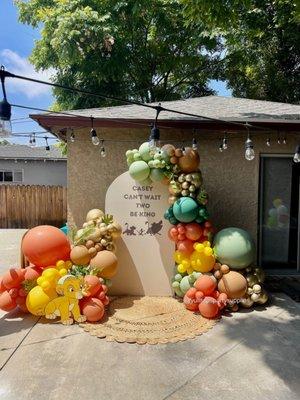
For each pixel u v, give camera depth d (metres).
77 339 4.25
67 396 3.14
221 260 5.23
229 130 5.97
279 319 4.87
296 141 6.23
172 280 5.69
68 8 12.84
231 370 3.57
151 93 16.98
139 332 4.44
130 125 5.85
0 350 3.95
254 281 5.24
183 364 3.69
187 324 4.69
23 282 4.84
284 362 3.73
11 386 3.28
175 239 5.41
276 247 6.49
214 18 5.94
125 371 3.55
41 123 5.79
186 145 6.27
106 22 12.91
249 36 10.81
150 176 5.55
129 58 14.99
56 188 14.74
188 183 5.38
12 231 13.90
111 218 5.56
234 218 6.31
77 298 4.70
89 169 6.25
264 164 6.38
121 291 5.82
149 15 14.49
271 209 6.45
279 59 14.84
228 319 4.87
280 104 8.58
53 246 4.95
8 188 14.65
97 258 5.16
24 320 4.79
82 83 14.25
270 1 8.87
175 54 16.17
